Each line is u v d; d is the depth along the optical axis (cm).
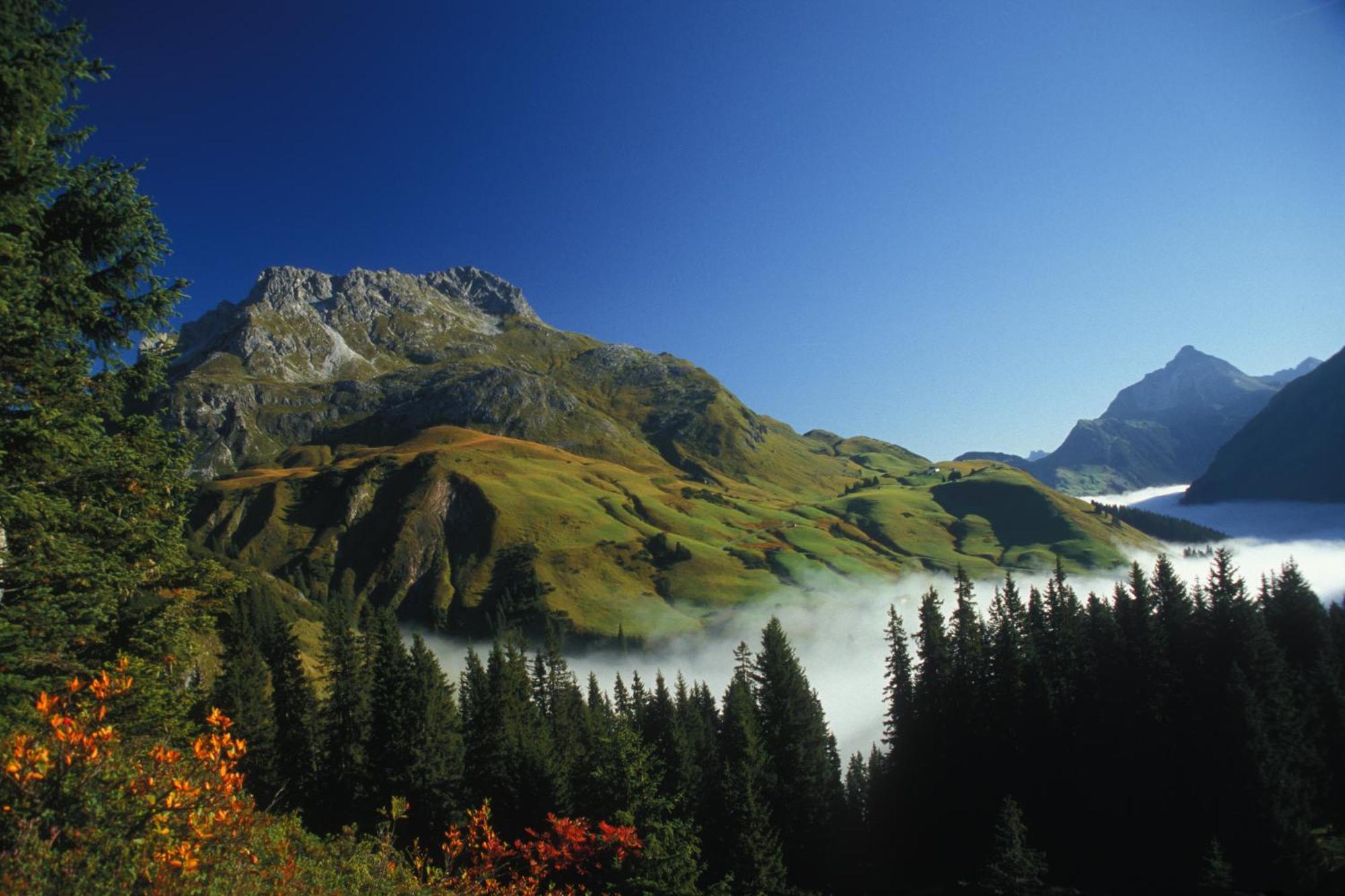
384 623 5428
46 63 1442
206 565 1972
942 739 5534
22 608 1415
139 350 1823
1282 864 3809
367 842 1385
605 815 3734
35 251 1524
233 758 931
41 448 1466
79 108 1554
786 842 4903
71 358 1540
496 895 1664
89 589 1598
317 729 5528
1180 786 4456
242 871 958
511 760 4991
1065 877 4403
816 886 4844
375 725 5100
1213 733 4403
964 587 6556
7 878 736
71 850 799
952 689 5572
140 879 815
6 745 866
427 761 4909
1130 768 4656
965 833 5056
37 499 1424
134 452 1753
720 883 3556
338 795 5222
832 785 6012
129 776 880
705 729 6938
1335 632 6091
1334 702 4938
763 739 5209
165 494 1836
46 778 802
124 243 1730
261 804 4888
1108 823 4578
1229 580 4966
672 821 3544
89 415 1619
